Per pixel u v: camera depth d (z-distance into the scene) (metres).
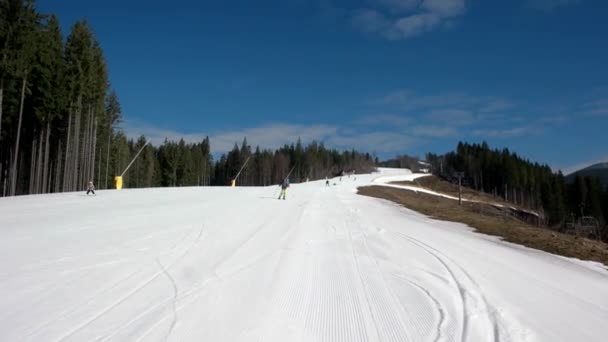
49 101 32.97
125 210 15.06
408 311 5.43
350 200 27.52
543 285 7.05
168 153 91.44
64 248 8.02
